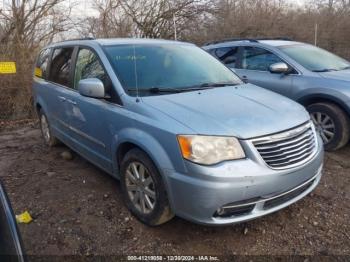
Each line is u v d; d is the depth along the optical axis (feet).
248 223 11.97
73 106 15.44
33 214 12.85
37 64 20.84
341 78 18.16
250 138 10.21
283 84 19.74
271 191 10.25
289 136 10.78
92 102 13.89
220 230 11.66
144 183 11.61
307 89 18.67
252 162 10.09
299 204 13.07
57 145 19.83
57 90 17.08
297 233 11.49
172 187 10.46
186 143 10.11
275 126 10.72
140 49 14.49
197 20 48.85
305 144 11.34
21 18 30.53
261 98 12.67
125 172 12.39
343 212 12.57
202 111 11.09
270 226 11.83
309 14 55.42
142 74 13.26
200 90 13.05
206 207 9.91
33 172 16.66
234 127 10.36
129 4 41.60
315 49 22.11
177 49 15.42
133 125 11.70
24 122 26.94
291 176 10.59
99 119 13.51
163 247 10.94
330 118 17.97
